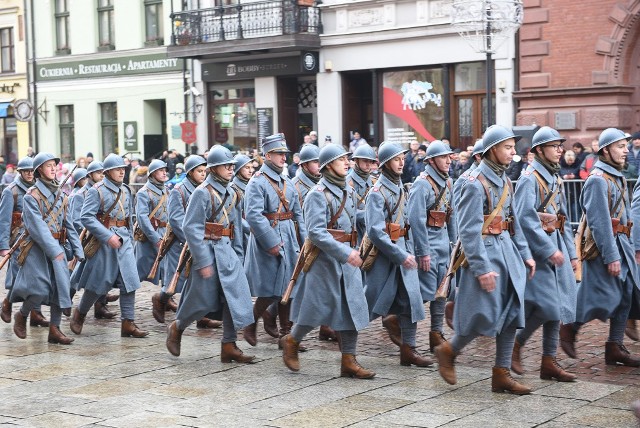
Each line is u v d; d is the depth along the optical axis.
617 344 9.66
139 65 31.56
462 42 24.00
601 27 21.73
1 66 35.94
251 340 11.06
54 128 34.56
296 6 26.38
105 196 12.21
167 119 31.03
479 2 18.23
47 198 11.64
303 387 8.98
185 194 12.70
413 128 25.38
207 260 10.03
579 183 17.09
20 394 8.96
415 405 8.20
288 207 11.62
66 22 34.03
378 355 10.50
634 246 9.80
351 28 26.11
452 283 10.82
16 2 35.09
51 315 11.60
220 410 8.20
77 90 33.62
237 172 12.42
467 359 10.06
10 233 12.39
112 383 9.33
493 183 8.43
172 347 10.48
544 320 8.84
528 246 8.71
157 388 9.07
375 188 9.87
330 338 11.34
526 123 22.91
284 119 28.03
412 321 9.81
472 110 24.27
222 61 28.86
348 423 7.71
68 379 9.55
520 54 23.00
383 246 9.68
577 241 9.81
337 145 9.44
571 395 8.38
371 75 26.88
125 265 12.04
